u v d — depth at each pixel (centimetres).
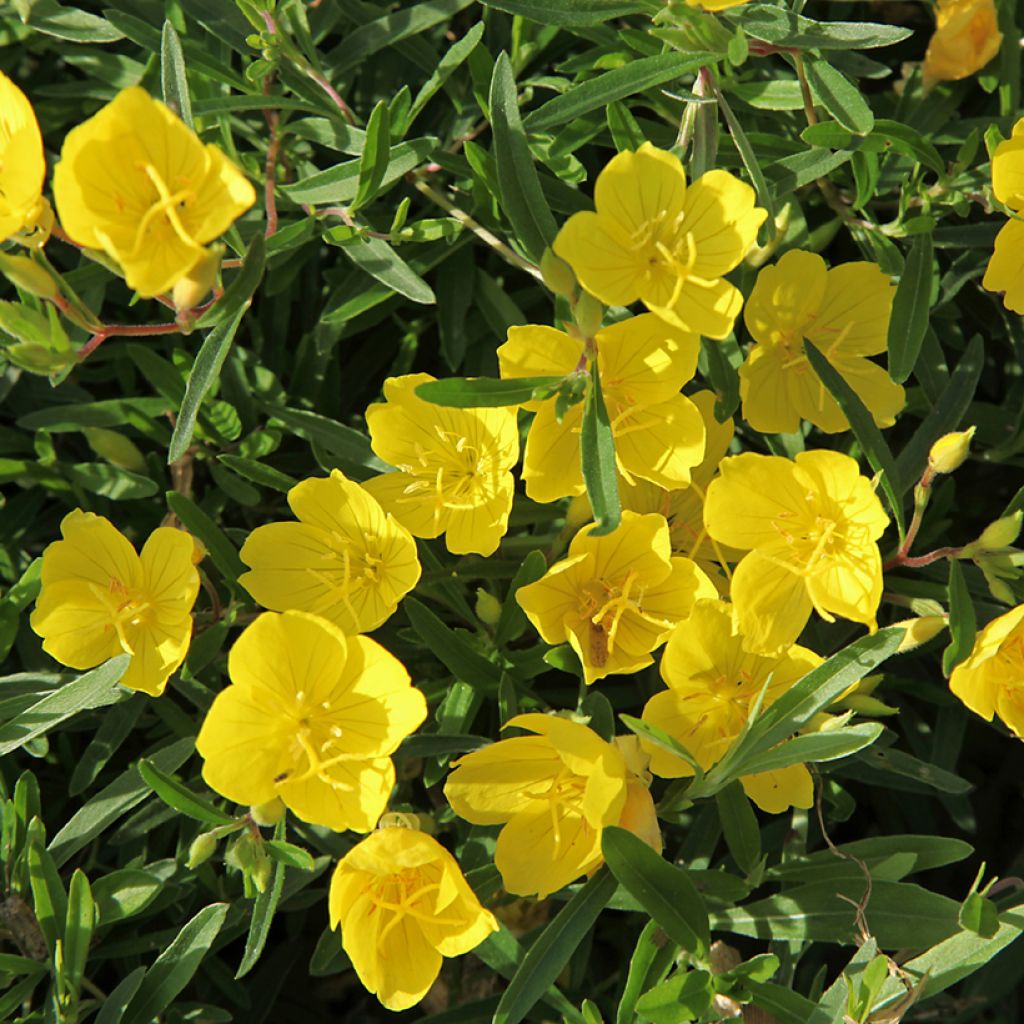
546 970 72
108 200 69
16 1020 73
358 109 81
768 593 72
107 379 80
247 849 72
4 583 79
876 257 78
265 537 73
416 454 74
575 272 71
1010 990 79
